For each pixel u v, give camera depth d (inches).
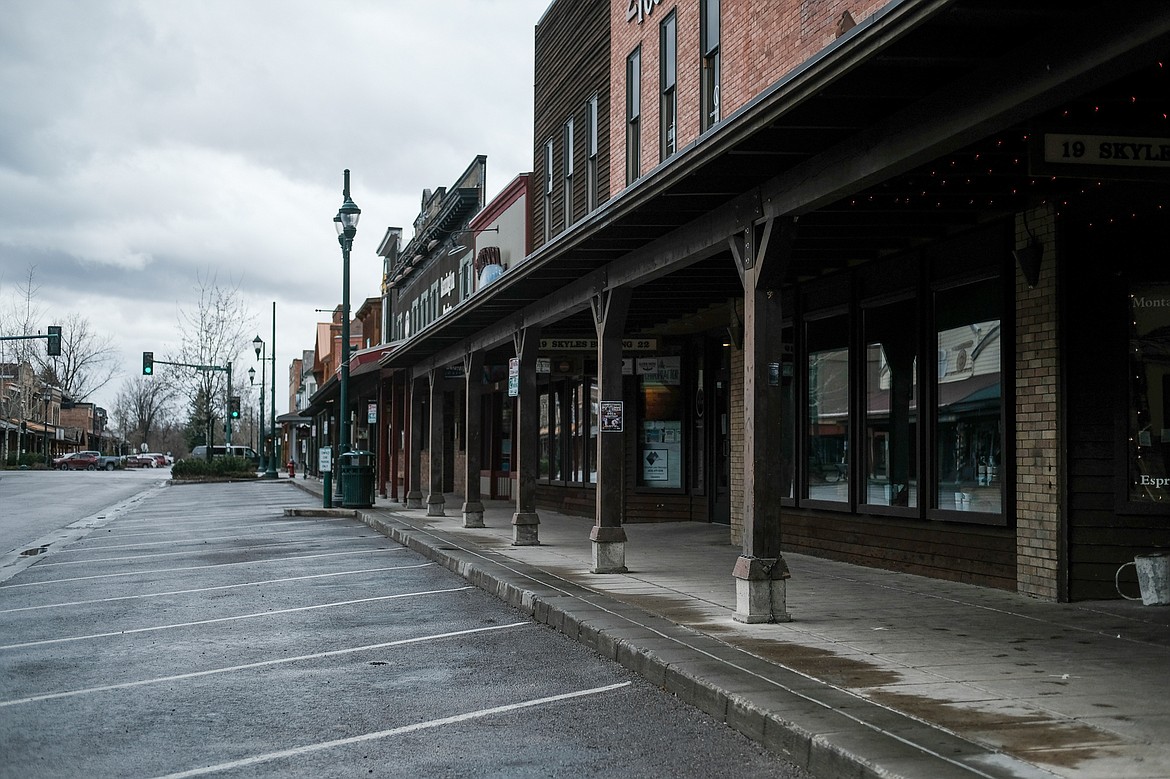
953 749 215.6
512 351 986.1
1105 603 408.2
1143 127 280.2
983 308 460.8
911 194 400.2
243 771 236.7
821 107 305.3
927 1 240.4
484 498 1306.6
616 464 534.0
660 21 770.2
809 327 606.9
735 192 387.2
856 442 550.6
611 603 426.6
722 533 745.0
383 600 499.8
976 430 466.0
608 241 470.3
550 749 251.0
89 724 279.1
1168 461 412.5
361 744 257.9
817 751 223.9
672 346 836.6
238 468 2363.4
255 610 474.3
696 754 244.4
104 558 709.3
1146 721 240.5
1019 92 255.9
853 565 549.3
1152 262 413.4
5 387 3878.0
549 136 1035.3
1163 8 215.0
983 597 431.5
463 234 1425.9
